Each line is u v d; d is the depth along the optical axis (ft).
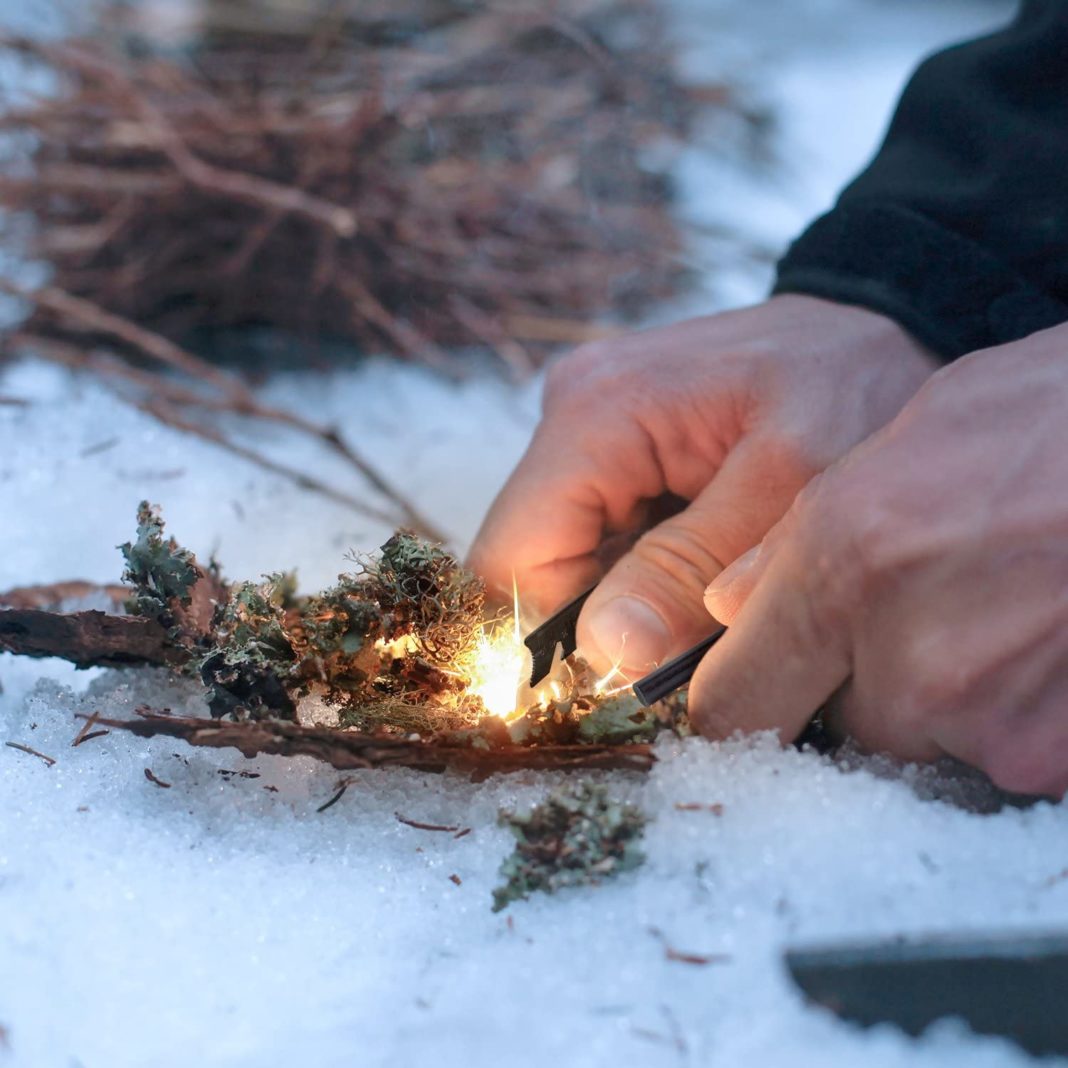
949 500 2.49
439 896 2.48
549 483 2.88
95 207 3.93
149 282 3.89
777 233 5.05
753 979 2.35
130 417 3.32
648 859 2.46
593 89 4.84
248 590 2.60
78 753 2.60
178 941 2.42
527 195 4.37
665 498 2.96
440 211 4.09
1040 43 2.87
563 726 2.56
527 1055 2.33
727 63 5.97
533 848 2.45
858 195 2.98
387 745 2.51
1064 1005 2.30
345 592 2.60
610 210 4.68
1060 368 2.54
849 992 2.32
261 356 3.99
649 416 2.85
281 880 2.49
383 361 4.05
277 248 3.92
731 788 2.51
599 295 4.39
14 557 3.00
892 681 2.53
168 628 2.62
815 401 2.83
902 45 7.71
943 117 2.94
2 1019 2.35
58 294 3.53
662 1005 2.35
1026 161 2.85
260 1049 2.34
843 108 6.51
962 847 2.44
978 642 2.49
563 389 2.93
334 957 2.42
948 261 2.88
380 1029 2.36
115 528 3.09
